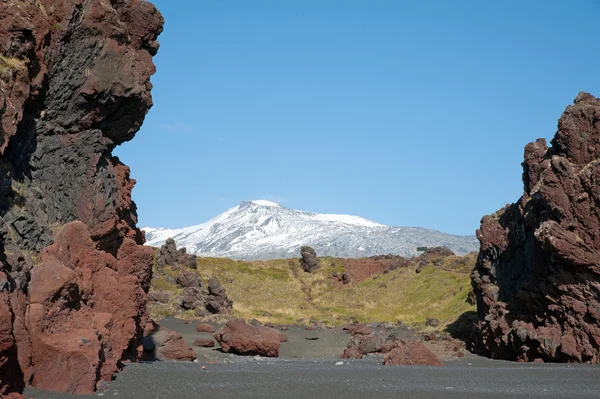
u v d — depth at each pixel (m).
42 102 22.44
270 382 20.58
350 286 83.56
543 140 42.34
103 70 24.17
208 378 21.06
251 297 75.12
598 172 31.91
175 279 64.69
